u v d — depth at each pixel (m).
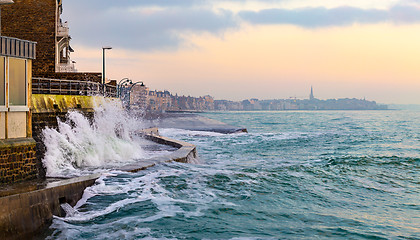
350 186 16.06
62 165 14.82
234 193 13.62
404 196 14.56
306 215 11.72
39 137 14.16
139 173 14.71
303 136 49.12
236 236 9.65
